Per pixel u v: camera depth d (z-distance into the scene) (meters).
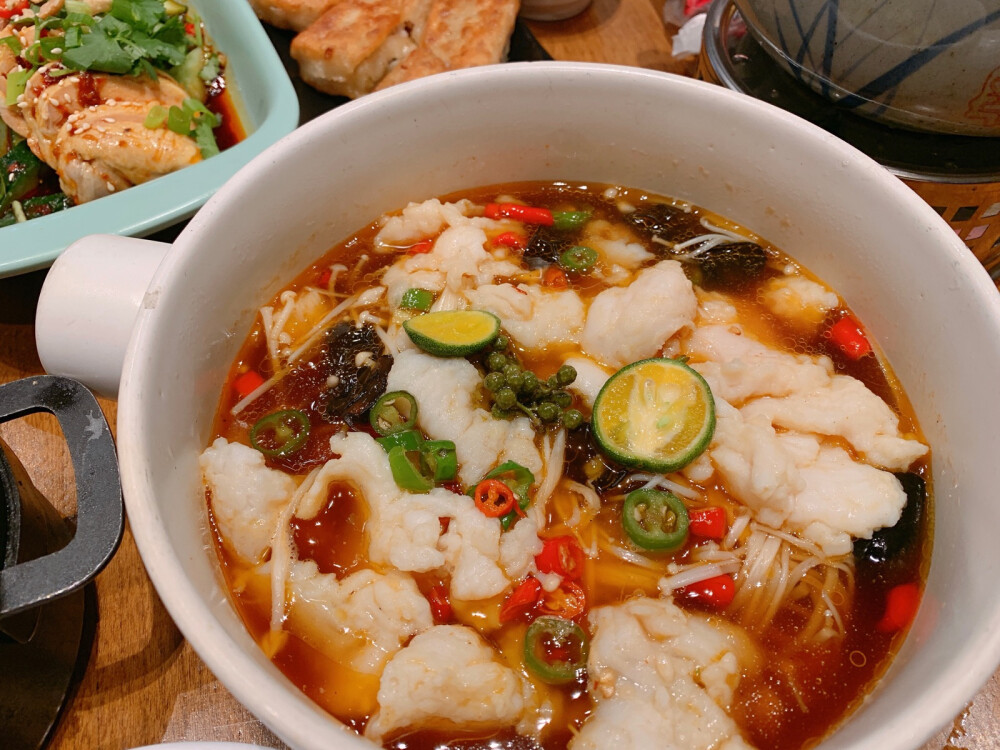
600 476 0.23
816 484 0.22
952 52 0.24
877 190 0.23
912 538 0.22
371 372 0.25
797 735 0.20
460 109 0.26
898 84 0.25
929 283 0.23
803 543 0.22
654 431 0.22
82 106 0.35
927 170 0.26
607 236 0.28
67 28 0.37
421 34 0.39
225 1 0.38
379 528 0.21
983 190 0.27
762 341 0.26
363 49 0.36
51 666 0.22
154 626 0.24
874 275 0.25
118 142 0.33
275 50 0.37
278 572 0.21
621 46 0.39
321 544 0.22
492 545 0.21
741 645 0.21
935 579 0.21
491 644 0.21
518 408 0.23
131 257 0.23
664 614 0.21
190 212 0.29
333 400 0.24
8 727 0.20
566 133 0.27
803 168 0.25
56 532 0.23
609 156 0.28
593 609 0.21
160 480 0.19
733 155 0.26
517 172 0.29
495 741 0.20
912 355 0.24
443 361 0.24
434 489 0.22
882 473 0.22
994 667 0.17
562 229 0.28
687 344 0.25
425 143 0.26
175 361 0.21
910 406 0.24
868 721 0.18
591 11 0.41
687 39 0.37
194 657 0.23
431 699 0.19
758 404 0.24
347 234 0.27
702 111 0.25
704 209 0.28
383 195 0.27
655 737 0.19
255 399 0.24
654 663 0.20
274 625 0.21
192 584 0.18
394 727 0.19
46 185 0.37
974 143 0.27
